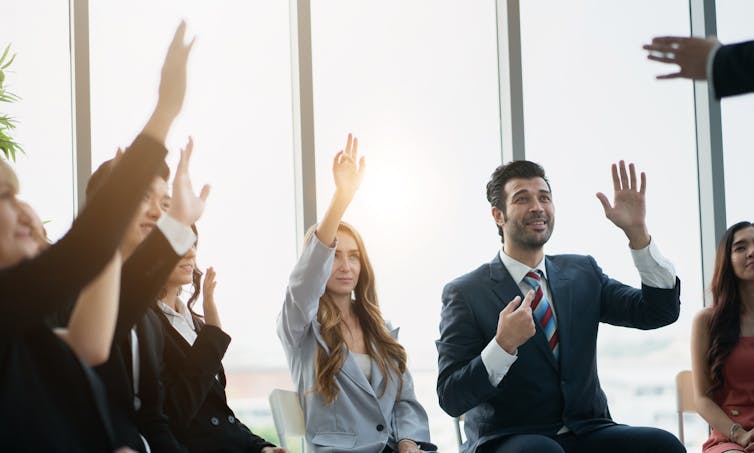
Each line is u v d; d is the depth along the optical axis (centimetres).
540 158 474
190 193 179
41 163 405
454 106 463
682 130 489
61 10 412
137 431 200
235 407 415
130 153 131
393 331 369
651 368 462
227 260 423
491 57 471
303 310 341
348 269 355
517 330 319
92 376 134
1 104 402
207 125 428
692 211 490
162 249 174
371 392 340
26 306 122
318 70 448
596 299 360
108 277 145
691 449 459
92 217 126
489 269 362
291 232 434
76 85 406
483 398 326
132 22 423
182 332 285
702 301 484
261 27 440
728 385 376
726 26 499
